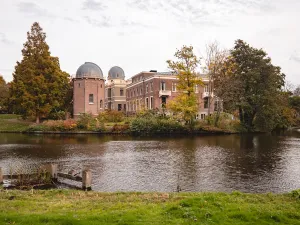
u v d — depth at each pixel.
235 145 28.36
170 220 6.61
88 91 58.78
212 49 49.06
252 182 13.71
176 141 32.47
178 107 41.84
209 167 17.22
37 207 8.13
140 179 14.30
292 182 13.73
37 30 51.09
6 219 6.48
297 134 43.75
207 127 43.34
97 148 26.03
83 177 12.41
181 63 41.78
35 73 50.06
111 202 8.82
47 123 45.19
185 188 12.70
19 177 12.91
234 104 44.94
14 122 52.16
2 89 65.50
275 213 7.24
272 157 20.83
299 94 84.88
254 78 44.22
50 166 13.77
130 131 41.75
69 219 6.42
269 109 44.84
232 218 6.97
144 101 62.28
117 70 81.31
